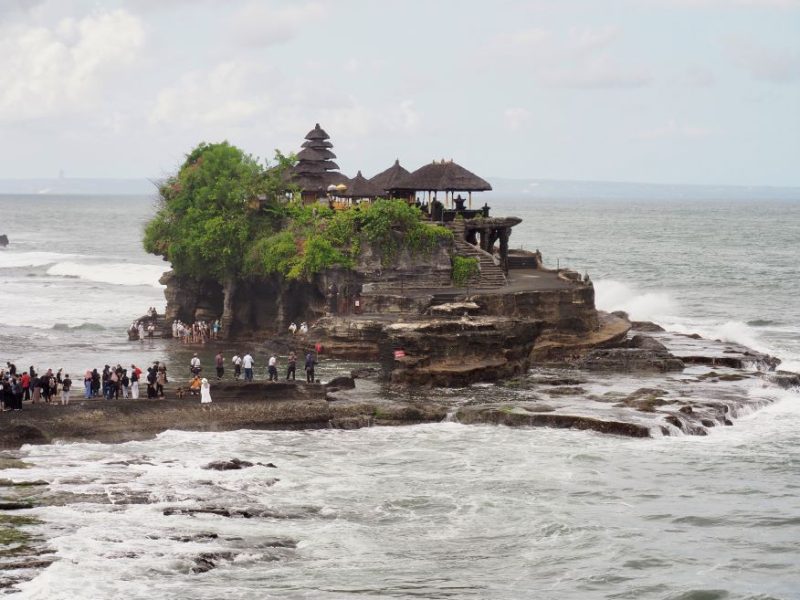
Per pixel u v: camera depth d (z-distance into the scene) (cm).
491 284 10038
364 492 5659
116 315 12575
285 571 4578
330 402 7212
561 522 5266
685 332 11394
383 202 9912
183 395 7019
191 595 4259
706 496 5703
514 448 6500
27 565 4388
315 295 10094
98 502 5175
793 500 5653
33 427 6322
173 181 11856
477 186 11019
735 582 4603
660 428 6762
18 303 13562
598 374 8550
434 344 7969
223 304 11100
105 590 4228
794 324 12488
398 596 4381
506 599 4394
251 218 10794
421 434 6819
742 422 7162
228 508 5216
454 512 5394
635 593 4491
